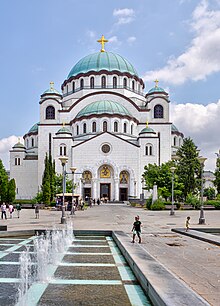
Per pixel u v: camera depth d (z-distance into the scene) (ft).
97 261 42.37
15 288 30.37
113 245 55.98
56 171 254.88
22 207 190.19
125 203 240.73
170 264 38.45
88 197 234.17
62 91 320.09
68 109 284.20
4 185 199.72
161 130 276.21
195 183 231.91
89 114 266.36
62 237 65.26
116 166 252.83
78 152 255.09
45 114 284.00
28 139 319.27
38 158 273.95
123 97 284.41
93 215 128.67
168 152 273.33
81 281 32.73
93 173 252.62
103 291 29.35
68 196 170.50
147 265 33.27
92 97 285.23
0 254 46.57
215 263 39.27
